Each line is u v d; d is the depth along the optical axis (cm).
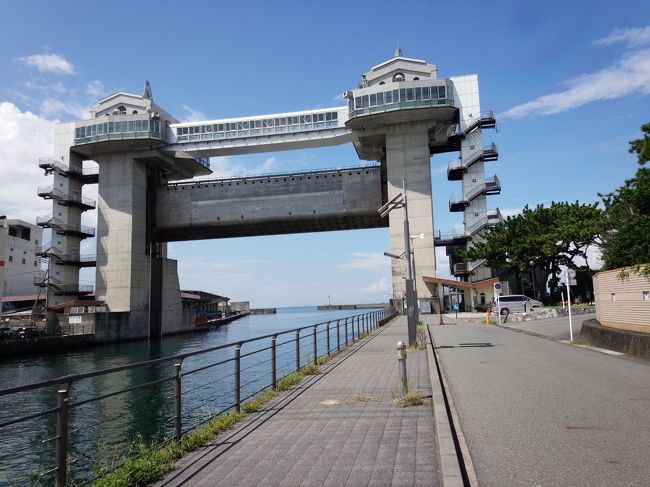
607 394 894
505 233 5588
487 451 586
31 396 2545
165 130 7219
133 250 7094
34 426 1792
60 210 7638
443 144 7312
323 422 768
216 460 598
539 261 5484
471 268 6519
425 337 2183
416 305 1912
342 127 6819
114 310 6956
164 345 6344
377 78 6869
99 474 565
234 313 16050
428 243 6419
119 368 586
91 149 7231
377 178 6938
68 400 520
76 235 7825
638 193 2120
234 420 809
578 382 1030
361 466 545
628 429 657
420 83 6462
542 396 899
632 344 1460
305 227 7594
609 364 1289
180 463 595
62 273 7569
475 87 6969
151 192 7606
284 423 776
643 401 826
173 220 7456
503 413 780
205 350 787
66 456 512
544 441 618
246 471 549
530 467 524
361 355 1709
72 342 5662
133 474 529
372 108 6469
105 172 7319
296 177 7181
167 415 1783
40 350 5131
